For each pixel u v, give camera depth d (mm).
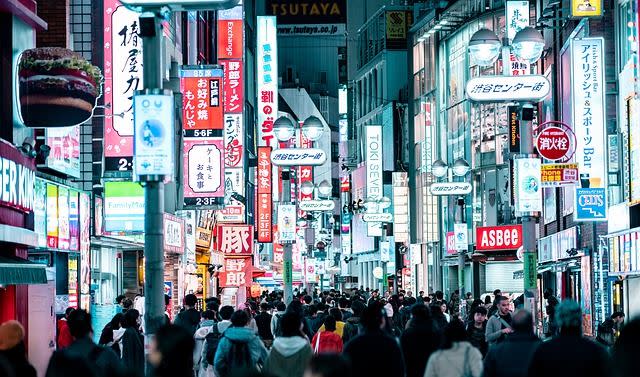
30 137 30891
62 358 11703
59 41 41250
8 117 31094
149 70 23203
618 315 38719
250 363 23688
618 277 51188
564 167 45500
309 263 121375
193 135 51438
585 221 53188
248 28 105938
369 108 142000
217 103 51500
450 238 88312
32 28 33562
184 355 11859
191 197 51344
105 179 43906
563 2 65125
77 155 39844
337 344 25609
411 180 119500
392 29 132500
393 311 44469
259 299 63875
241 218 74938
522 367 18312
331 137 188500
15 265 26562
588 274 55719
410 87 120000
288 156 52062
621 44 53688
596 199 52656
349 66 161250
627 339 10570
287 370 21234
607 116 54469
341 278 163750
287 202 55375
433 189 68688
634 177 48031
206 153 51344
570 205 62094
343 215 159875
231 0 22547
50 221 36250
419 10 120312
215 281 76750
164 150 23078
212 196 51344
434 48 109812
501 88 34312
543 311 61625
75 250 40125
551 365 14461
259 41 87625
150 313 23109
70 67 30750
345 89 182500
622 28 53438
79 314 19000
